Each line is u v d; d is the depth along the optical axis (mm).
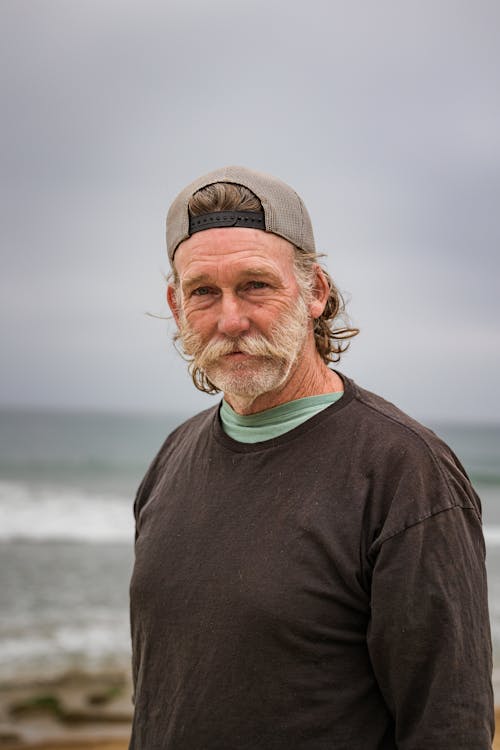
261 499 1998
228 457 2117
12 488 35094
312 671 1846
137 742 2098
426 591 1762
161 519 2182
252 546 1944
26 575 17406
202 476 2156
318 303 2184
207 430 2270
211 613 1940
